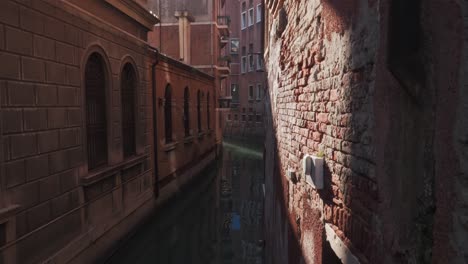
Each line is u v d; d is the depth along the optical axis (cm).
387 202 172
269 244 774
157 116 1240
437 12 122
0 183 484
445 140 118
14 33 513
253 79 3719
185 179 1608
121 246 885
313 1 320
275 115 721
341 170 247
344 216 242
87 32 725
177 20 2603
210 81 2331
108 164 838
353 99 222
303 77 375
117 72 878
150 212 1131
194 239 1090
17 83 520
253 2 3697
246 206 1444
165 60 1343
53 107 607
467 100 107
